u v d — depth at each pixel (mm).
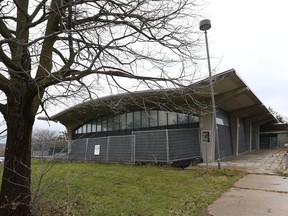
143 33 5195
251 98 21312
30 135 5527
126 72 5305
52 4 5309
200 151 18281
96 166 15039
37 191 5383
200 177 11461
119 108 6434
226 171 12625
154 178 10867
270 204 7223
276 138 43562
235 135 24406
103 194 8062
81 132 26781
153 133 16812
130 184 9578
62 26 4609
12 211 5133
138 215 6293
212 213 6531
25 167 5348
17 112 5266
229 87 16641
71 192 8000
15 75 4965
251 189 9195
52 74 4750
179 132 17125
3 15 5711
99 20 5363
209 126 18141
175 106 5855
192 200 7629
